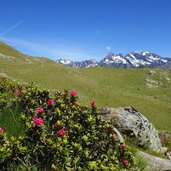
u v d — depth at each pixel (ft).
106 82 392.27
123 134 61.41
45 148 18.04
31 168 18.08
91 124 22.95
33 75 260.42
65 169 18.33
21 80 234.58
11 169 17.78
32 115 23.81
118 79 422.41
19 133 22.38
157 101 378.32
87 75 382.83
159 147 66.33
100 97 271.28
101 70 431.43
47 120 24.72
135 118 63.93
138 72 475.31
